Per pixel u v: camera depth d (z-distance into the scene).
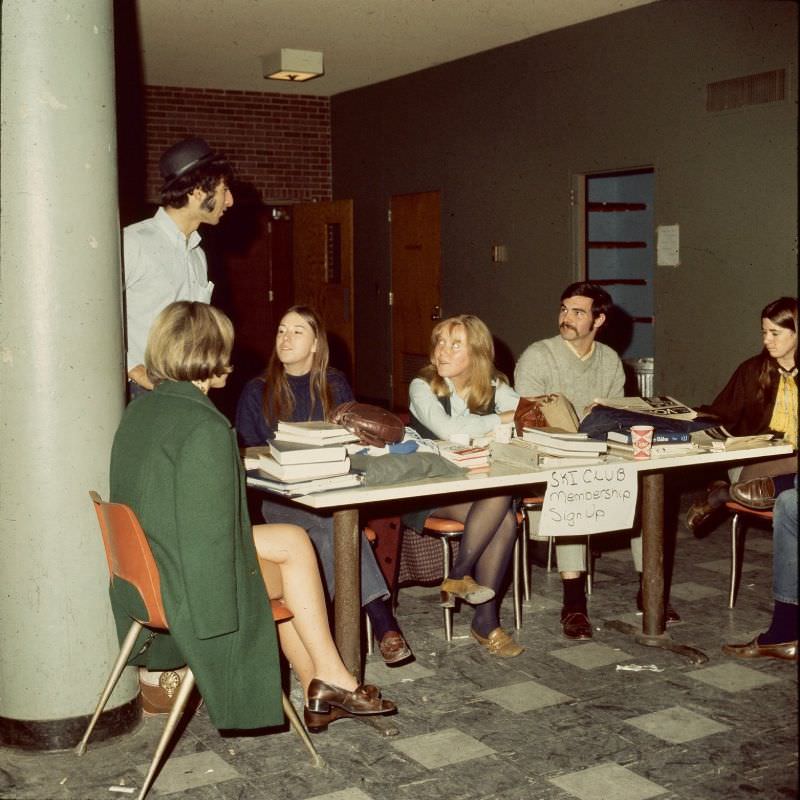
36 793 2.95
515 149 8.68
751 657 3.95
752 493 4.34
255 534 3.15
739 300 6.83
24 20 3.01
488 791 2.92
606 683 3.72
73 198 3.09
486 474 3.53
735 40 6.70
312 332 4.04
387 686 3.71
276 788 2.95
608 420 4.00
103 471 3.19
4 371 3.09
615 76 7.62
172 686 3.42
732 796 2.87
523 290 8.73
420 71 9.78
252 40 8.50
